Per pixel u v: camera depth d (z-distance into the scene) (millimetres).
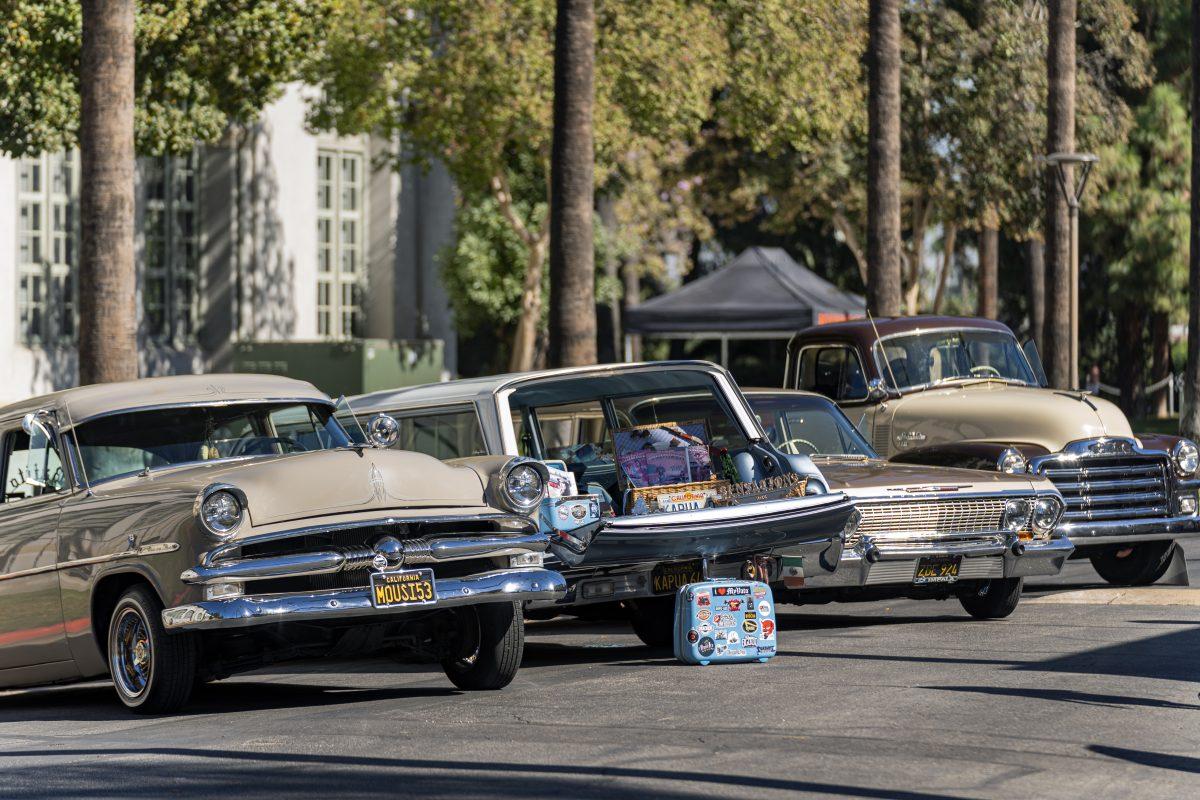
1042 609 15945
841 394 19594
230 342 48469
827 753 8680
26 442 12531
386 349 45031
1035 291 51250
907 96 49688
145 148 32781
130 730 10609
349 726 10125
